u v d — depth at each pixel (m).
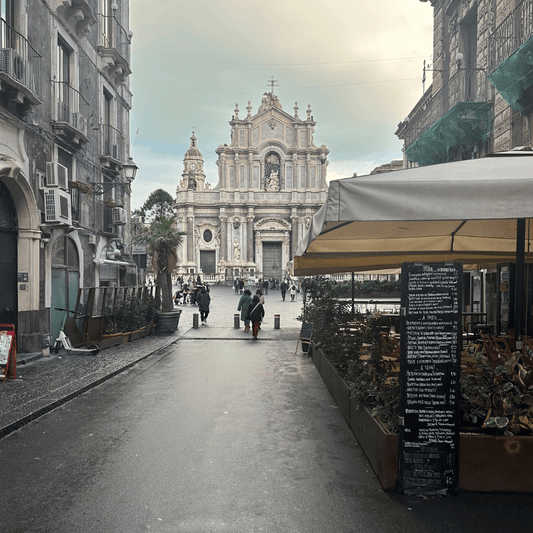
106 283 18.33
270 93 66.00
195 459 5.25
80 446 5.66
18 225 11.59
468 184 3.82
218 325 20.91
